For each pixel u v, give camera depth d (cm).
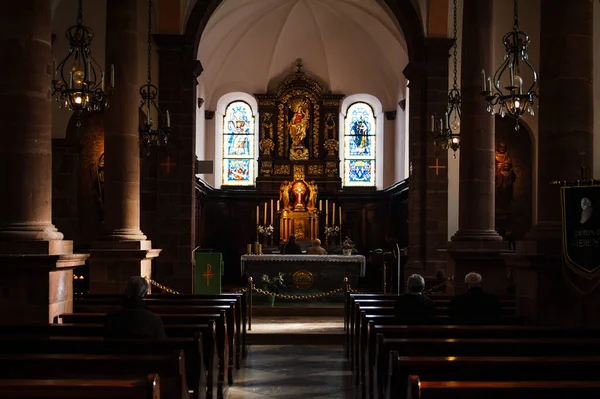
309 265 1986
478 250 1386
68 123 1981
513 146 2033
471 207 1408
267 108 2912
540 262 940
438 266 1953
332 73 2909
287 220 2758
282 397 913
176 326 779
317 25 2764
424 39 1967
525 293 988
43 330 748
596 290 925
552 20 970
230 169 2941
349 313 1266
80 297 1160
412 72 2000
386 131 2917
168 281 1922
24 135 905
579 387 458
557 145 962
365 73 2895
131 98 1405
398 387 537
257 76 2898
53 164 1975
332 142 2905
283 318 1745
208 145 2880
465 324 912
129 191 1409
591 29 970
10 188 898
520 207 2034
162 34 1936
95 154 1981
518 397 459
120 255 1378
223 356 879
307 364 1165
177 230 1934
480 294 931
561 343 641
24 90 905
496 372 541
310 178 2892
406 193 2511
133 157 1413
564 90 960
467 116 1409
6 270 890
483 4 1400
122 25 1393
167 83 1945
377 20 2578
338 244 2756
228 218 2870
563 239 903
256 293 1986
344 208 2873
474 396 457
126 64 1396
